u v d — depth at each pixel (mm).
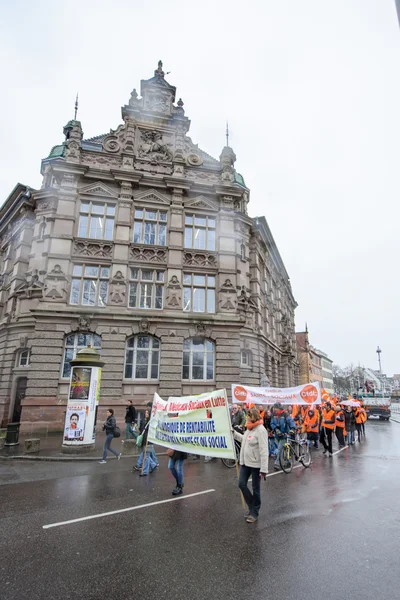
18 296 21734
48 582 4184
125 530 5715
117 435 11727
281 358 36469
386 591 3984
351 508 6859
